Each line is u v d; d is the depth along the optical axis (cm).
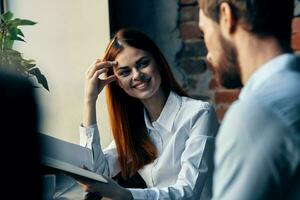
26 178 64
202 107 197
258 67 100
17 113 64
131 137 203
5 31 223
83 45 266
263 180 88
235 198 89
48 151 158
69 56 267
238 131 90
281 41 99
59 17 266
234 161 90
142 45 197
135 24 292
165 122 199
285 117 89
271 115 89
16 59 218
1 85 64
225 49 102
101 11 264
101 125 265
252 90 94
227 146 91
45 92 268
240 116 90
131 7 291
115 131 205
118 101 204
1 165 63
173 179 199
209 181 194
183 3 288
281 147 88
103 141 266
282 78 93
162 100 201
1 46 220
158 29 292
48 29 267
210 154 192
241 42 100
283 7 99
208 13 103
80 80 268
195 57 291
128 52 196
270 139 88
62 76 269
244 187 88
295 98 90
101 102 264
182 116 199
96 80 201
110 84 203
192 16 288
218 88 290
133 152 203
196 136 193
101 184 171
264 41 99
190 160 190
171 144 197
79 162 183
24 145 64
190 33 290
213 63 105
